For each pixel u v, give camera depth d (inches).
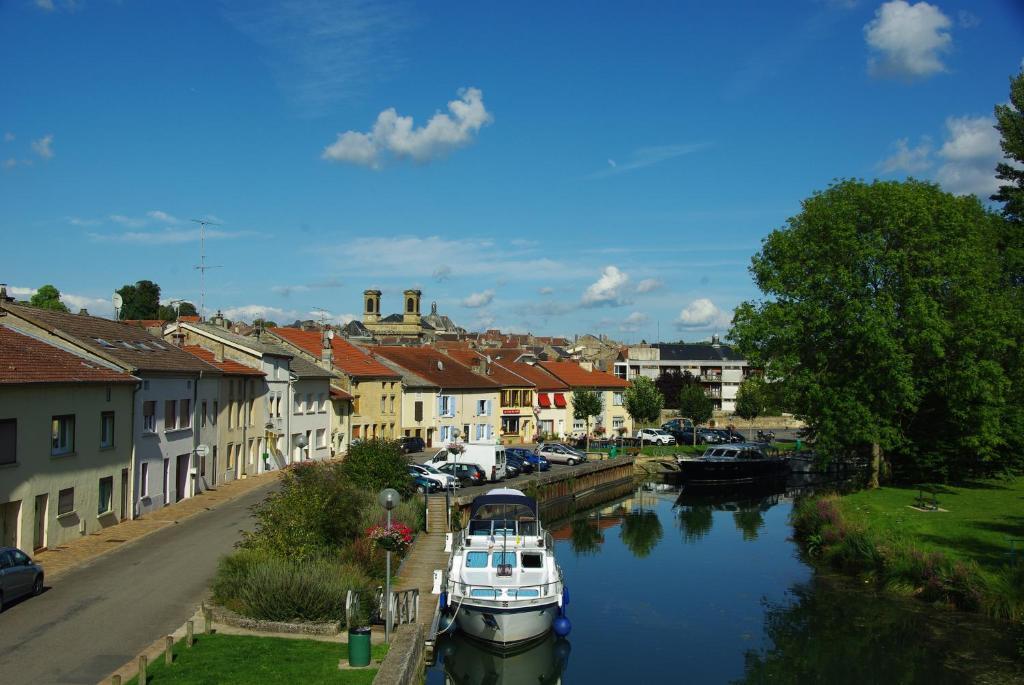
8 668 607.8
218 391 1736.0
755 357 1913.1
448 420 2947.8
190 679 581.6
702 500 2373.3
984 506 1583.4
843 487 2144.4
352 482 1323.8
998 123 2112.5
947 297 1750.7
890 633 969.5
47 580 903.7
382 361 2888.8
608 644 962.7
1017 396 1877.5
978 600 1031.0
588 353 6476.4
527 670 903.7
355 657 634.2
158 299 4281.5
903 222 1713.8
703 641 970.1
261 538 901.8
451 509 1496.1
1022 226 2128.4
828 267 1779.0
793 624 1024.9
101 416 1210.0
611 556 1487.5
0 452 952.9
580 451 2669.8
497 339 7052.2
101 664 619.8
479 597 911.7
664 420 4372.5
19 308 1299.2
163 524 1263.5
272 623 732.7
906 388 1660.9
